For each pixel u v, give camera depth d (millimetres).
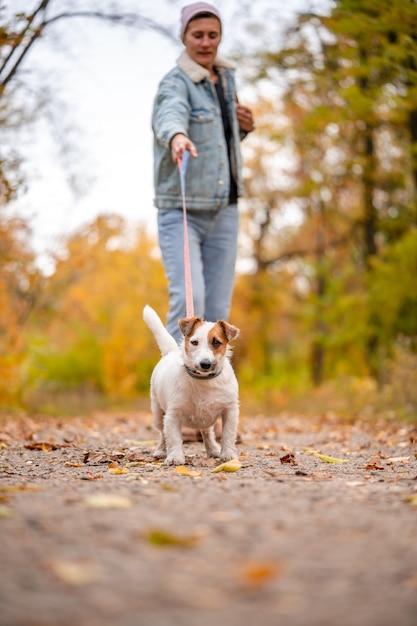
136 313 22656
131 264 22594
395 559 2438
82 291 21672
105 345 22297
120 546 2525
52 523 2793
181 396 4816
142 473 4312
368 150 16672
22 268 13336
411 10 9898
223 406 4887
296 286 31109
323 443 7059
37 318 17125
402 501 3289
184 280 6062
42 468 4598
